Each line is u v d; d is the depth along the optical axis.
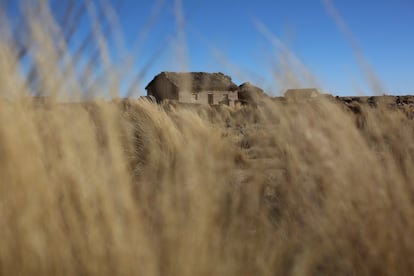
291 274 1.80
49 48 1.63
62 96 1.67
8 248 1.56
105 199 1.74
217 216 1.92
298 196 2.31
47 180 1.73
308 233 2.13
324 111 2.17
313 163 2.20
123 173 1.86
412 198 2.00
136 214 1.76
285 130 2.27
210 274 1.60
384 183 2.01
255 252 1.84
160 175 3.00
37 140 1.76
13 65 1.63
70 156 1.84
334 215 2.03
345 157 2.11
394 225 1.91
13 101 1.69
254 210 2.34
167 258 1.64
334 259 2.01
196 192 1.88
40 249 1.56
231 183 2.60
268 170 2.89
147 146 4.11
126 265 1.56
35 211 1.61
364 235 1.94
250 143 4.59
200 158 2.12
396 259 1.83
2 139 1.65
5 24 1.61
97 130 1.99
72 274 1.59
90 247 1.61
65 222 1.73
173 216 1.75
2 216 1.59
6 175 1.63
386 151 2.14
